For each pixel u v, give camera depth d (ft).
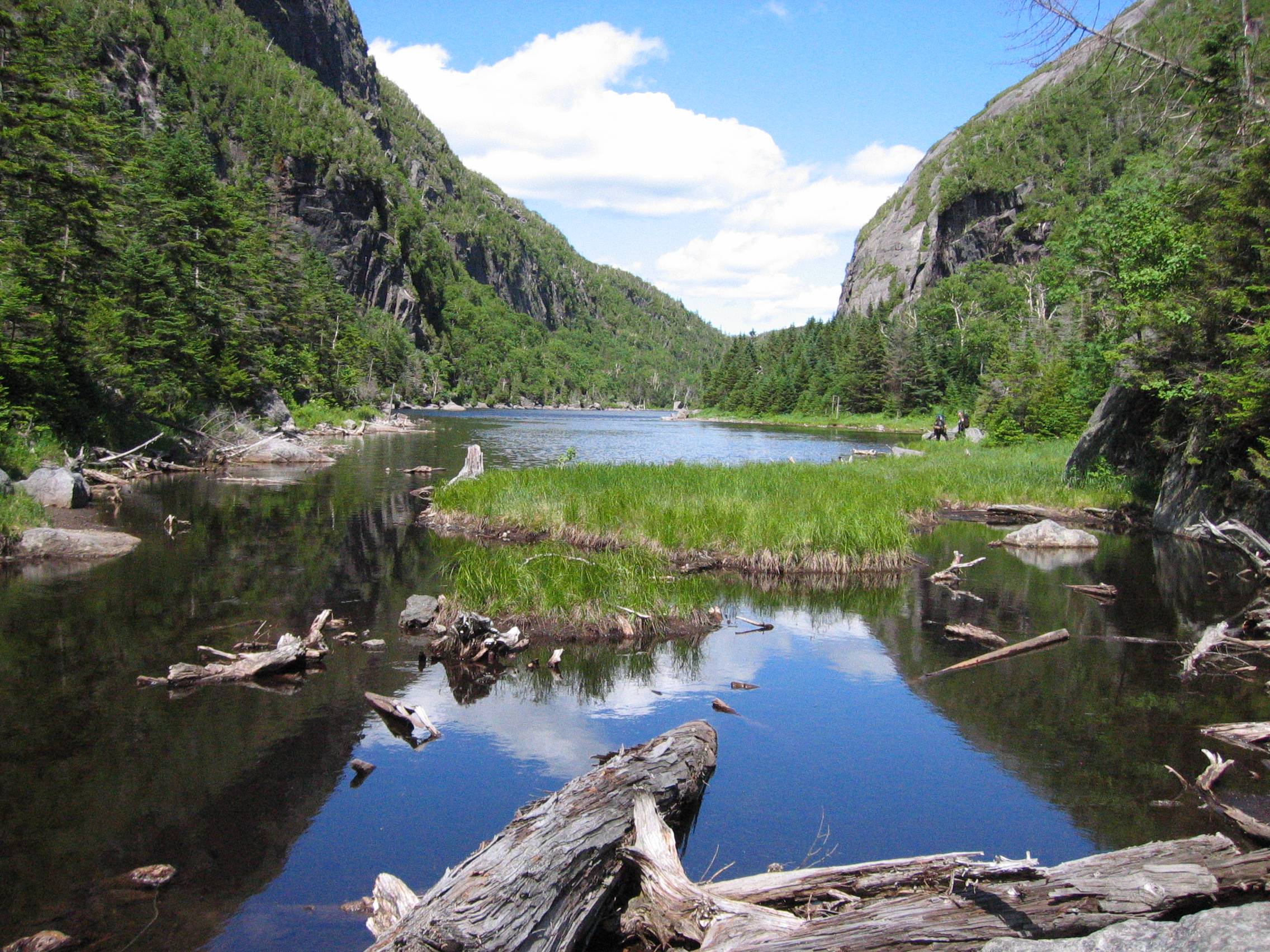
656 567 44.11
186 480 87.66
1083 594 45.34
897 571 50.55
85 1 414.82
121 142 158.92
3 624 35.29
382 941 13.87
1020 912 13.66
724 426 275.59
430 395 435.12
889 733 25.91
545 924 14.23
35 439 78.13
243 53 527.81
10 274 85.56
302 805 20.59
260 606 39.27
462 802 20.88
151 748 23.81
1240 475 57.57
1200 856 15.29
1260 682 31.14
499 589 37.88
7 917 15.97
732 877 17.40
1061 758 24.18
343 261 452.76
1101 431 82.48
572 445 161.58
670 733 21.89
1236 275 58.95
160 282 116.37
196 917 15.98
